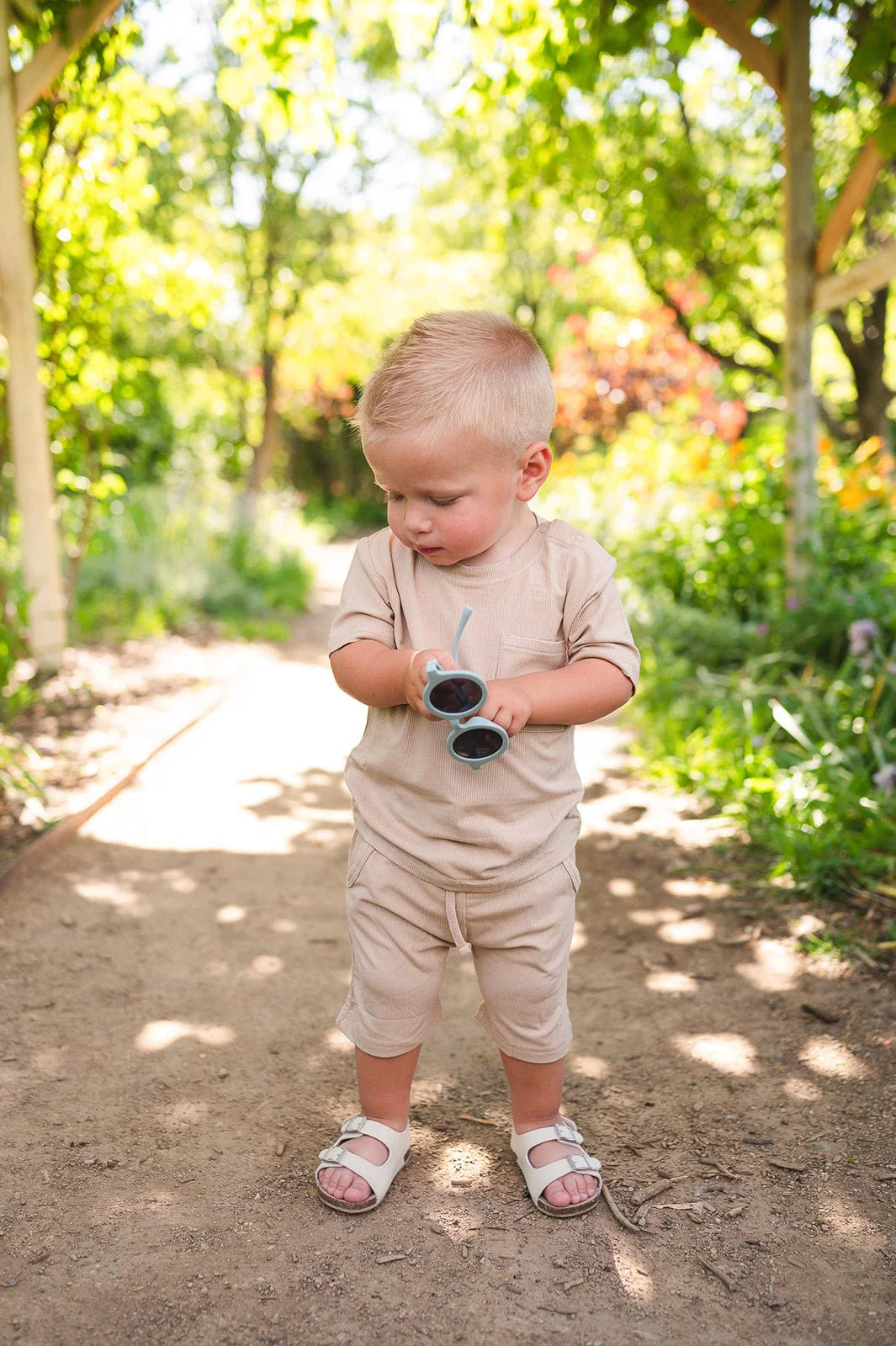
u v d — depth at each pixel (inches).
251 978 104.7
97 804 150.0
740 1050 91.2
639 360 427.2
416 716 66.0
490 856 65.8
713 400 394.9
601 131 281.9
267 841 143.1
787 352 206.7
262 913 120.3
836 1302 62.6
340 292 464.8
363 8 223.5
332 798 162.4
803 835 125.8
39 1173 73.9
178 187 390.3
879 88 200.2
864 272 190.4
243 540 394.3
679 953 109.7
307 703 222.5
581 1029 95.4
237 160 406.6
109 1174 74.1
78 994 100.3
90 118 208.2
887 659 154.6
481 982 70.2
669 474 301.3
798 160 199.5
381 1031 69.8
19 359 203.3
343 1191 70.4
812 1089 85.0
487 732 58.7
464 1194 72.6
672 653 212.7
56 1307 61.3
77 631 257.8
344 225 458.0
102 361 235.0
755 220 311.0
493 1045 93.6
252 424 503.8
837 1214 70.3
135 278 234.8
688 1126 80.4
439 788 65.6
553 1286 63.8
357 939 69.8
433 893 66.8
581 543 67.9
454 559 64.8
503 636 65.8
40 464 208.7
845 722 149.4
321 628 327.0
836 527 221.8
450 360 60.7
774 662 189.5
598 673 64.9
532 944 67.4
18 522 240.8
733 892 123.6
